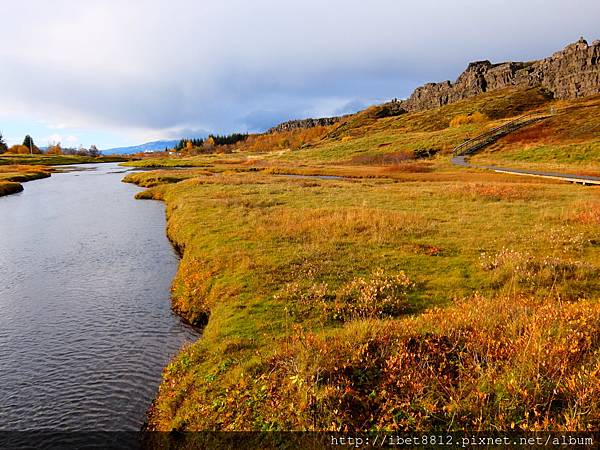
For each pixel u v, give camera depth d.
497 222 21.16
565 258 14.83
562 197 28.73
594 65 146.25
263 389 7.48
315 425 6.37
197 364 9.45
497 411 6.05
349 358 7.66
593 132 70.38
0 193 50.53
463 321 8.73
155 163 113.25
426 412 6.25
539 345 6.80
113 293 16.17
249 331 10.45
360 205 27.97
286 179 51.69
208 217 25.70
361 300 11.51
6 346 12.09
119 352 11.52
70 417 8.88
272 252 16.86
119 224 30.38
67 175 85.12
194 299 14.27
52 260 21.19
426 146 91.81
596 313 8.48
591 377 6.07
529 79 181.00
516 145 76.50
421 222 21.23
